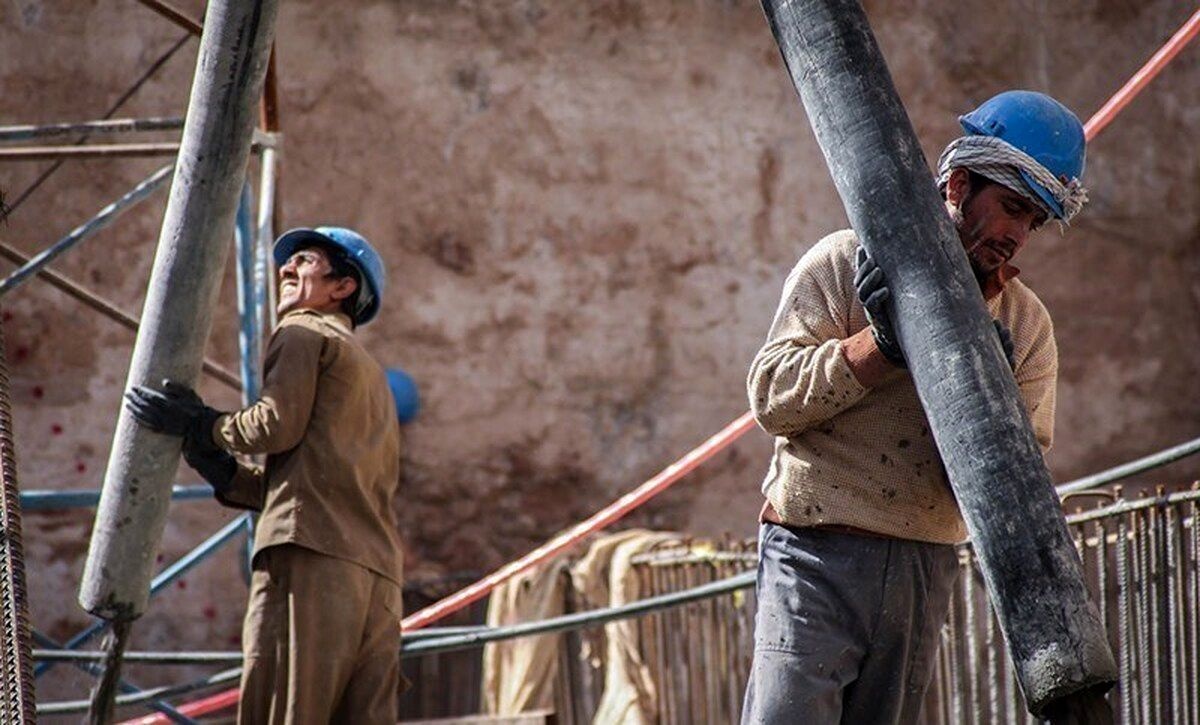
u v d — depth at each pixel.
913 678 10.98
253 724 14.79
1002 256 10.38
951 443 9.09
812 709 10.65
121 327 30.56
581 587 24.77
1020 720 15.38
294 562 14.77
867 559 10.77
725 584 16.95
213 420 14.38
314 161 31.83
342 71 32.06
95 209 30.45
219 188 13.55
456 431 31.75
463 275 32.16
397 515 31.25
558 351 32.25
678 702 22.41
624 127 32.94
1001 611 8.85
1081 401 33.81
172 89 30.94
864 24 10.02
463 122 32.41
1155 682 13.91
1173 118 34.69
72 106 30.69
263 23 13.10
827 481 10.79
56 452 30.23
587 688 24.58
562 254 32.47
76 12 30.89
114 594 14.43
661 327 32.59
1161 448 33.84
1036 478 8.92
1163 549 13.91
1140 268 34.34
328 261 15.96
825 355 10.41
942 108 34.03
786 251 33.09
